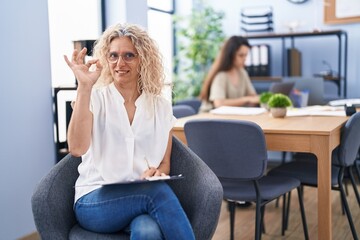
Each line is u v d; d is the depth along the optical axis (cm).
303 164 272
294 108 322
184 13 526
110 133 162
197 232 157
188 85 512
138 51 167
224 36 509
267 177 242
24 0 251
